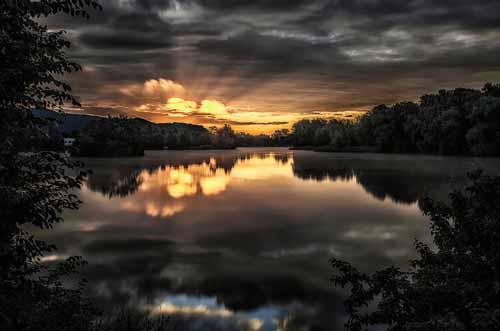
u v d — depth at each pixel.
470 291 5.11
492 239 5.39
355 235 25.28
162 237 24.75
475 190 5.80
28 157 5.40
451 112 92.88
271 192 46.84
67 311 6.24
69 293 6.85
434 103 114.75
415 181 53.28
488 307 4.90
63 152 5.91
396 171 67.06
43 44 5.47
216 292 15.27
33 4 5.15
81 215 32.09
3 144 4.98
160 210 34.69
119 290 15.30
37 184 5.77
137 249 21.86
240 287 15.86
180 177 65.38
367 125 142.50
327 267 18.58
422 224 28.64
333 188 49.91
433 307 5.27
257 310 13.61
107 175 67.50
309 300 14.44
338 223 29.17
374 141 140.75
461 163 74.12
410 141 119.12
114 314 12.71
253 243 23.31
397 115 125.19
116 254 20.67
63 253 20.72
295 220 30.28
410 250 21.64
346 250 21.78
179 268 18.31
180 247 22.28
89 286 15.66
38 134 5.56
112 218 30.97
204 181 59.38
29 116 5.26
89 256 20.20
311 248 22.16
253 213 33.31
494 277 5.27
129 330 10.61
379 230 26.77
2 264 5.39
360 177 60.91
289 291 15.40
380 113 135.88
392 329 5.48
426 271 6.07
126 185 53.84
